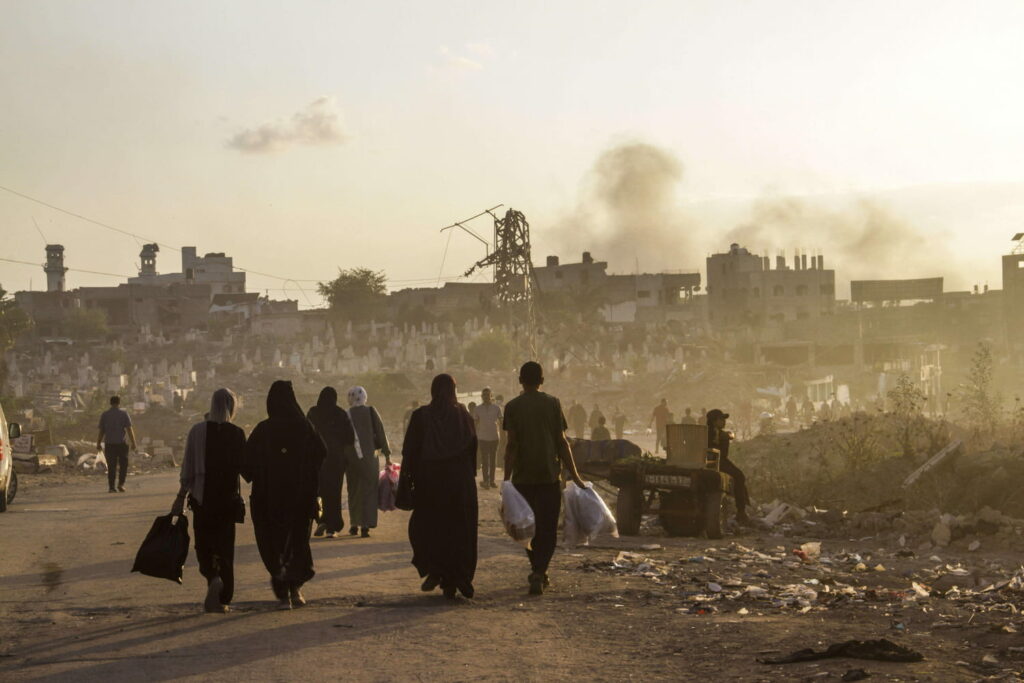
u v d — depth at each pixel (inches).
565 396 3075.8
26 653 279.1
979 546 539.5
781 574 446.6
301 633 297.9
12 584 409.4
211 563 337.4
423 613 329.4
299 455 341.4
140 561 330.3
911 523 600.4
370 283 6003.9
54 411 2741.1
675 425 585.6
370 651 273.4
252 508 343.9
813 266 5944.9
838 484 714.8
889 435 820.6
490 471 909.2
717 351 4008.4
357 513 547.8
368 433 553.9
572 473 382.0
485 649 275.0
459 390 3363.7
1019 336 5093.5
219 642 287.4
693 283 6136.8
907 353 3998.5
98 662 265.6
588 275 6117.1
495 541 536.4
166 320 6092.5
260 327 5949.8
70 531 605.6
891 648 255.6
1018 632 286.5
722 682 233.9
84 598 372.5
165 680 244.7
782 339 4975.4
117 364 4008.4
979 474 661.3
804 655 253.6
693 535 583.2
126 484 1055.6
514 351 2116.1
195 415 2679.6
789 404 2369.6
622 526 585.9
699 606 345.1
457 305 5930.1
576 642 283.4
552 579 407.5
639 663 256.7
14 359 4505.4
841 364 3969.0
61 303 5831.7
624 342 4350.4
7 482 761.0
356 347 4803.2
